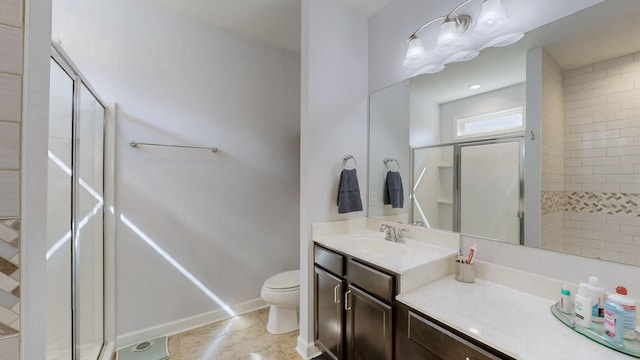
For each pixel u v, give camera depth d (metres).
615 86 0.97
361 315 1.38
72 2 1.70
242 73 2.35
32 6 0.54
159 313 1.99
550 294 1.10
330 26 1.86
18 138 0.52
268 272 2.50
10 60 0.51
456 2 1.49
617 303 0.82
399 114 1.83
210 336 2.00
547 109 1.14
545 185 1.14
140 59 1.91
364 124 2.05
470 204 1.43
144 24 1.92
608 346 0.77
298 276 2.20
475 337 0.85
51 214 1.10
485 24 1.29
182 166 2.08
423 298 1.12
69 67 1.23
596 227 1.01
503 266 1.26
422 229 1.67
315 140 1.81
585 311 0.85
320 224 1.84
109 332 1.79
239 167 2.34
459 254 1.38
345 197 1.83
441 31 1.48
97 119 1.68
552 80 1.13
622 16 0.96
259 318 2.27
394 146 1.86
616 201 0.96
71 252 1.30
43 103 0.56
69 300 1.29
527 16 1.21
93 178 1.63
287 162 2.60
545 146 1.14
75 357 1.35
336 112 1.90
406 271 1.17
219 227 2.25
